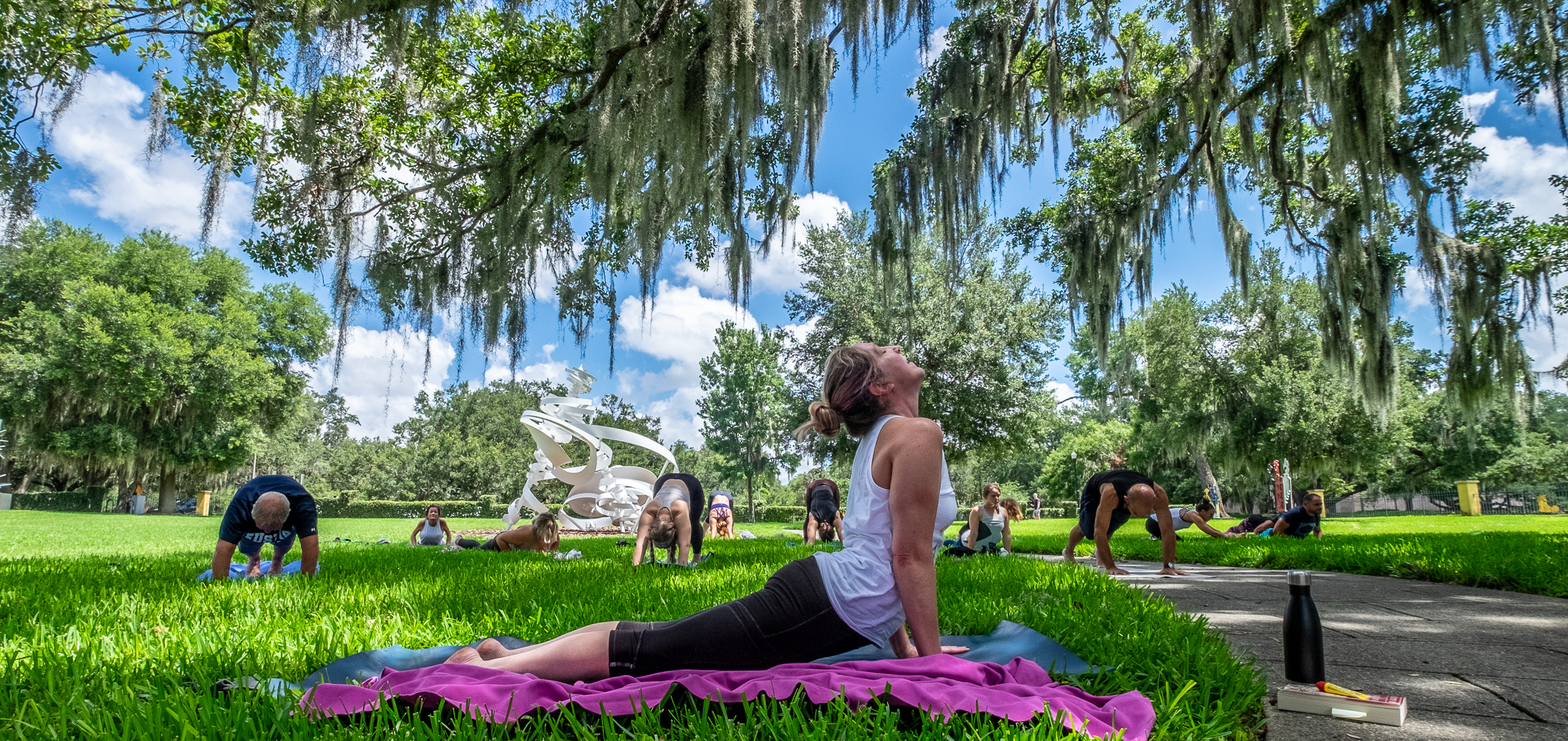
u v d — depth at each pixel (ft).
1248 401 87.15
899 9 21.48
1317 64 25.25
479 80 30.35
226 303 111.75
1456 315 29.58
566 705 4.97
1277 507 83.10
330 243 24.64
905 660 5.73
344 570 17.92
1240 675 6.38
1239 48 23.93
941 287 71.20
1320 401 81.10
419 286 26.43
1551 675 7.56
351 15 18.89
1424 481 123.54
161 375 98.53
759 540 37.45
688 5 22.56
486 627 9.45
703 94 21.93
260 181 22.27
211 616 10.19
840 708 4.79
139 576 16.14
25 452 113.70
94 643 7.75
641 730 4.66
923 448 5.94
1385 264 30.94
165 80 21.31
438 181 26.43
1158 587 15.57
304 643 8.06
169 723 4.95
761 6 20.01
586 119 24.62
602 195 22.79
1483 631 10.21
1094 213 33.04
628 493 57.31
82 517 81.10
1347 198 31.45
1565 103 21.66
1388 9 23.49
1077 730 4.40
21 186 21.11
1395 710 5.84
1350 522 68.33
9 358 93.09
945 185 26.02
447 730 4.67
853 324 76.38
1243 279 28.40
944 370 71.51
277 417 118.93
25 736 4.70
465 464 144.46
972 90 25.72
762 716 4.76
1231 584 16.31
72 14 21.40
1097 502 19.36
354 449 187.93
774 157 26.37
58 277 103.76
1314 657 6.72
